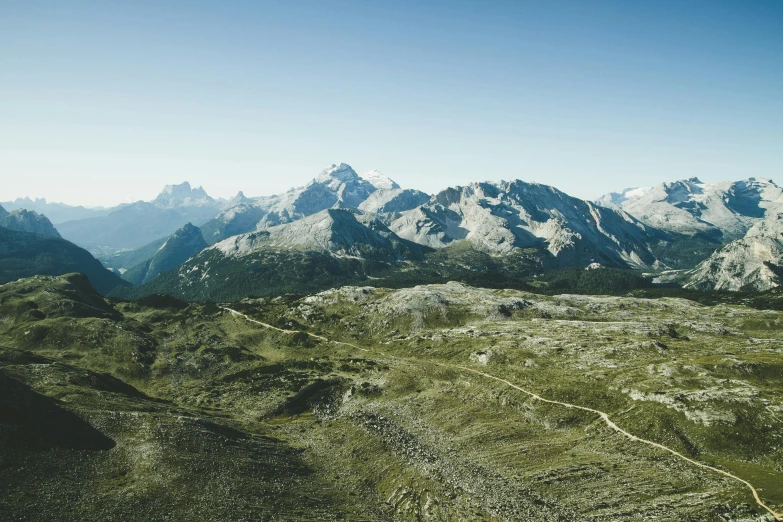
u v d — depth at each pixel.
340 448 109.19
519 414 121.44
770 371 123.12
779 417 97.75
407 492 86.38
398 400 137.62
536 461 97.12
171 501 72.81
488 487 86.94
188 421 101.75
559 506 80.12
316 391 147.88
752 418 99.25
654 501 79.12
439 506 80.38
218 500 75.06
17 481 71.06
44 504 67.31
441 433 115.00
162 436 92.12
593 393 123.19
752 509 73.69
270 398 144.88
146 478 78.31
